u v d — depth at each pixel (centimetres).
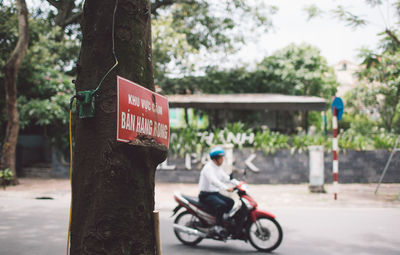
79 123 269
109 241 249
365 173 1435
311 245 596
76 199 265
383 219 802
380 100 2778
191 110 1959
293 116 2331
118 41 270
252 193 1173
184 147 1438
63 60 2078
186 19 2052
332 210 909
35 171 1669
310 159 1202
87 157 262
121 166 254
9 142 1331
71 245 264
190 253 551
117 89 245
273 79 2644
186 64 2242
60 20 1002
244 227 573
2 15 1382
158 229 276
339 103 1066
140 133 272
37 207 916
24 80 1634
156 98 300
